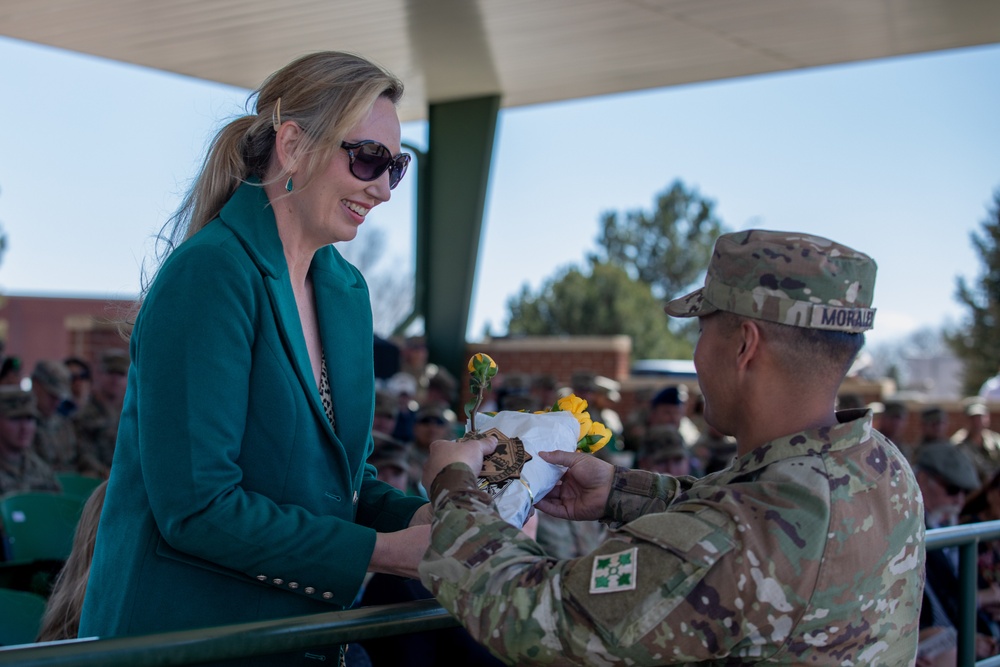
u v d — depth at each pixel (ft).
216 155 5.39
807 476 4.06
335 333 5.58
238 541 4.63
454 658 9.20
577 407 5.65
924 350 160.66
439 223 34.37
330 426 5.25
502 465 4.82
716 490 4.10
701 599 3.84
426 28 24.00
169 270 4.88
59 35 23.40
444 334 34.83
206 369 4.68
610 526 5.90
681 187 121.49
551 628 3.93
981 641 11.20
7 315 92.58
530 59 27.17
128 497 4.99
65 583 6.79
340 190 5.16
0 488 16.42
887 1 22.00
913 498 4.33
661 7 22.50
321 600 4.91
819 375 4.23
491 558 4.12
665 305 4.66
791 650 3.93
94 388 20.61
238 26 23.02
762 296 4.21
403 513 5.72
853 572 3.98
